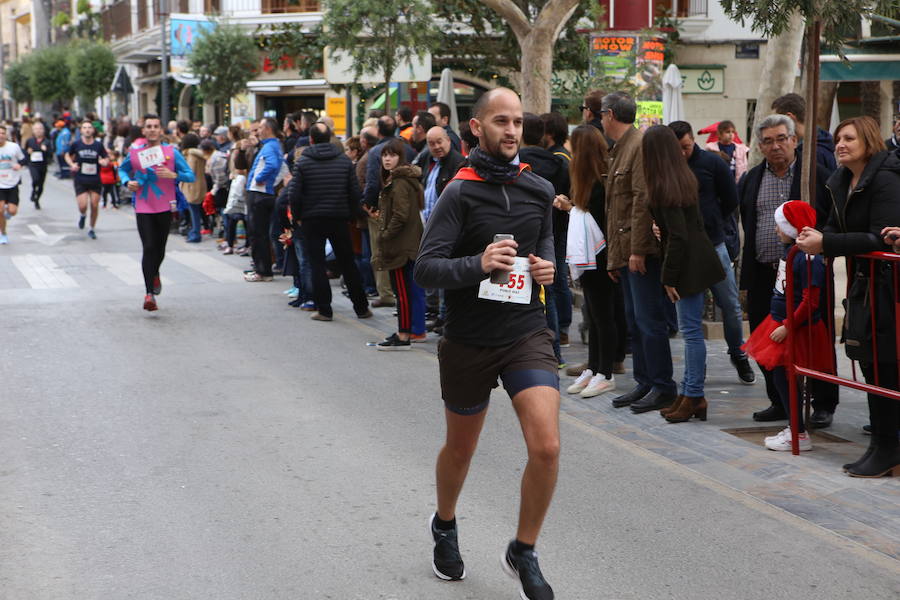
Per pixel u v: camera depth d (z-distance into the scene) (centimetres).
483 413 446
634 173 732
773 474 612
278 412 756
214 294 1342
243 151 1669
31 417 741
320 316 1156
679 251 696
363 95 2538
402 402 789
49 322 1131
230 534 515
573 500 567
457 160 992
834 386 718
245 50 2764
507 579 463
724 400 798
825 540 507
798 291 654
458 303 434
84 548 497
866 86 2309
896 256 570
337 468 623
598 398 809
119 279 1467
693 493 579
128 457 644
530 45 1388
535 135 892
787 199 727
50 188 3312
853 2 752
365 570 472
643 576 465
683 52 2509
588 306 821
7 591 448
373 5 1609
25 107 6519
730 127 1433
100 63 4038
